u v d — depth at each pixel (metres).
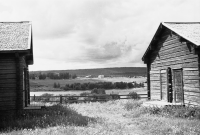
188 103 14.44
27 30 16.02
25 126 10.90
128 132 10.16
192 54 14.06
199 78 13.38
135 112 15.39
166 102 16.59
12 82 13.63
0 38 14.46
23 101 14.83
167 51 17.11
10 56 13.69
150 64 20.09
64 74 158.50
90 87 84.00
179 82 15.68
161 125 10.83
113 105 20.66
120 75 182.88
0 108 13.41
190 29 15.68
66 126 10.59
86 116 14.29
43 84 116.19
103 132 9.70
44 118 12.34
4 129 10.30
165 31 17.44
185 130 9.69
